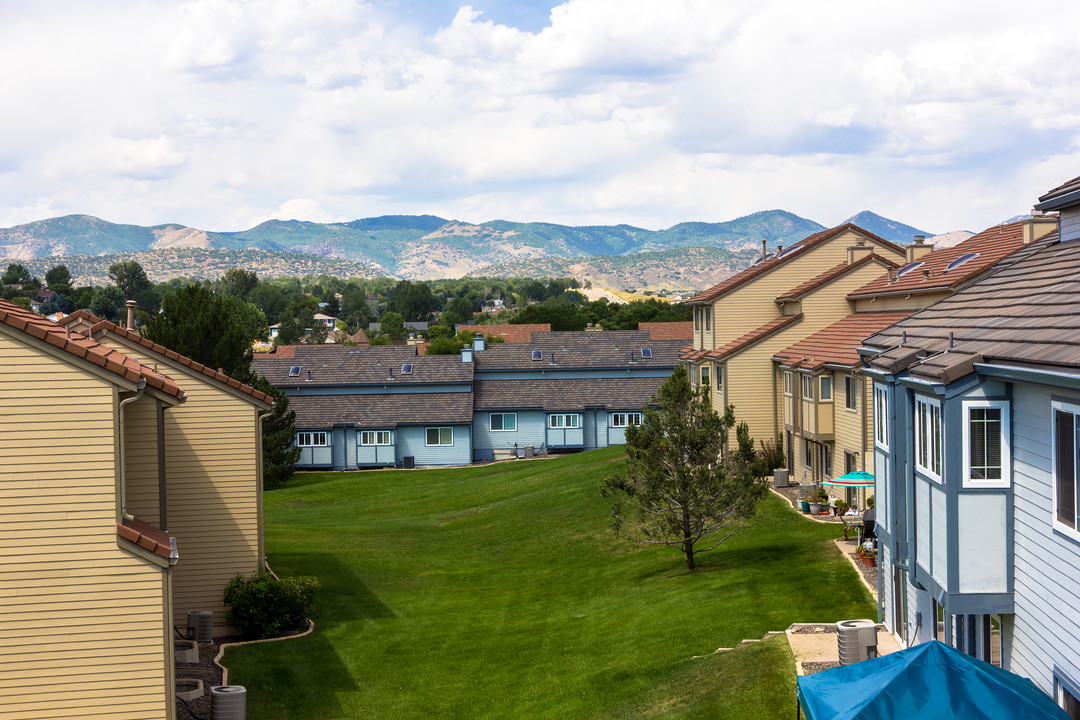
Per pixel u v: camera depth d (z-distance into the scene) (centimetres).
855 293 4416
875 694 1122
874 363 1814
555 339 7575
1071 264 1599
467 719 1939
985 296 1795
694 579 2842
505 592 3195
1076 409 1130
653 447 2944
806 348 4269
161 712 1484
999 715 1086
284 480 6081
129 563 1476
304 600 2556
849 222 4909
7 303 1748
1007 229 3644
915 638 1866
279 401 5797
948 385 1350
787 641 1983
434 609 2933
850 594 2383
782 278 4941
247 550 2506
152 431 1966
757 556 2992
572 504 4425
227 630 2494
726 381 4588
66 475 1459
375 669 2264
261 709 1950
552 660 2298
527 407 6912
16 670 1451
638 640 2309
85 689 1466
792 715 1611
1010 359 1240
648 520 3731
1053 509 1206
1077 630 1143
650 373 7312
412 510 5050
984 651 1474
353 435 6712
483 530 4341
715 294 4941
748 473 2888
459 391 6975
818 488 3738
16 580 1450
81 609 1466
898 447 1686
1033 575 1279
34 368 1450
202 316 4397
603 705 1916
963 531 1353
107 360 1461
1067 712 1189
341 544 4056
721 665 1947
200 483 2484
